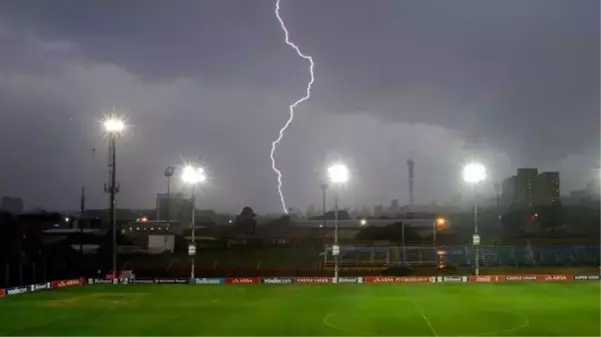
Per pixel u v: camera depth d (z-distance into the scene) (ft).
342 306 136.56
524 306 133.49
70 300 150.82
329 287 181.37
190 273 233.96
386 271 228.02
